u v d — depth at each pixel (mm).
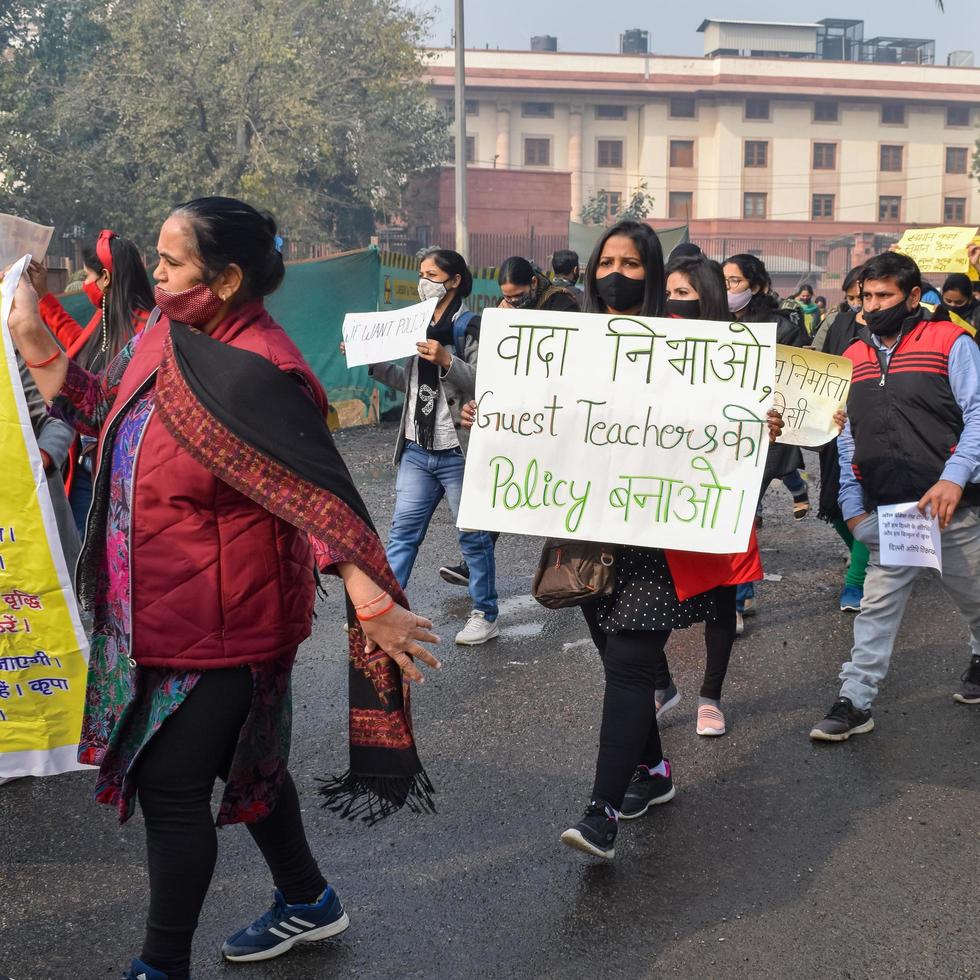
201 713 2361
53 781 4051
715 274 3775
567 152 66812
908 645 5543
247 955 2834
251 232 2357
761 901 3160
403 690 2502
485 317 3348
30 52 33938
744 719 4609
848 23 86000
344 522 2293
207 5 33375
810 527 8414
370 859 3406
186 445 2266
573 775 4012
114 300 4609
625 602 3322
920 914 3092
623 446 3320
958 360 4125
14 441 2867
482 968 2828
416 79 43938
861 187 68562
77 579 2475
